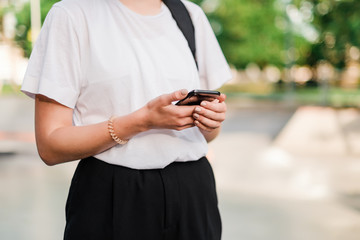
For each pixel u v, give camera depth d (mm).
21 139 10852
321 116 13727
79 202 1353
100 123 1273
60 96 1296
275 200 5469
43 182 6551
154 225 1345
